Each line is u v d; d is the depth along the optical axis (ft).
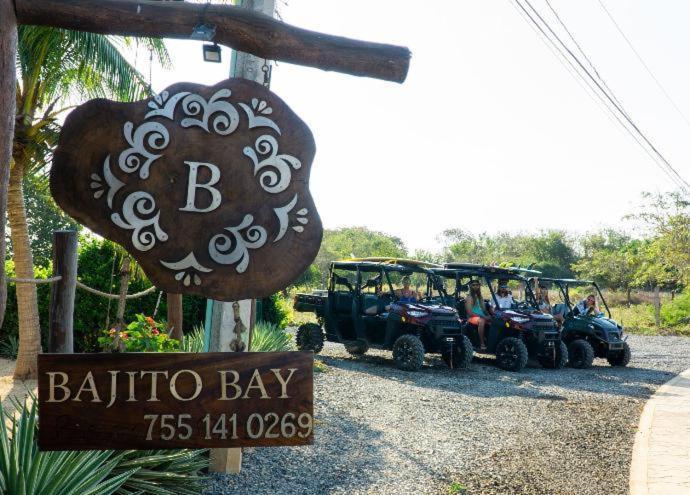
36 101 32.24
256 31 9.86
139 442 9.25
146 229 9.45
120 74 32.53
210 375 9.43
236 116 9.69
